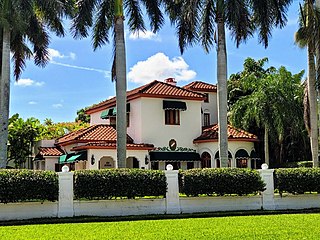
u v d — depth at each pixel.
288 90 40.72
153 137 40.44
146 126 40.28
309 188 24.78
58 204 21.50
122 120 27.72
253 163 43.62
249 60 50.59
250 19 28.39
